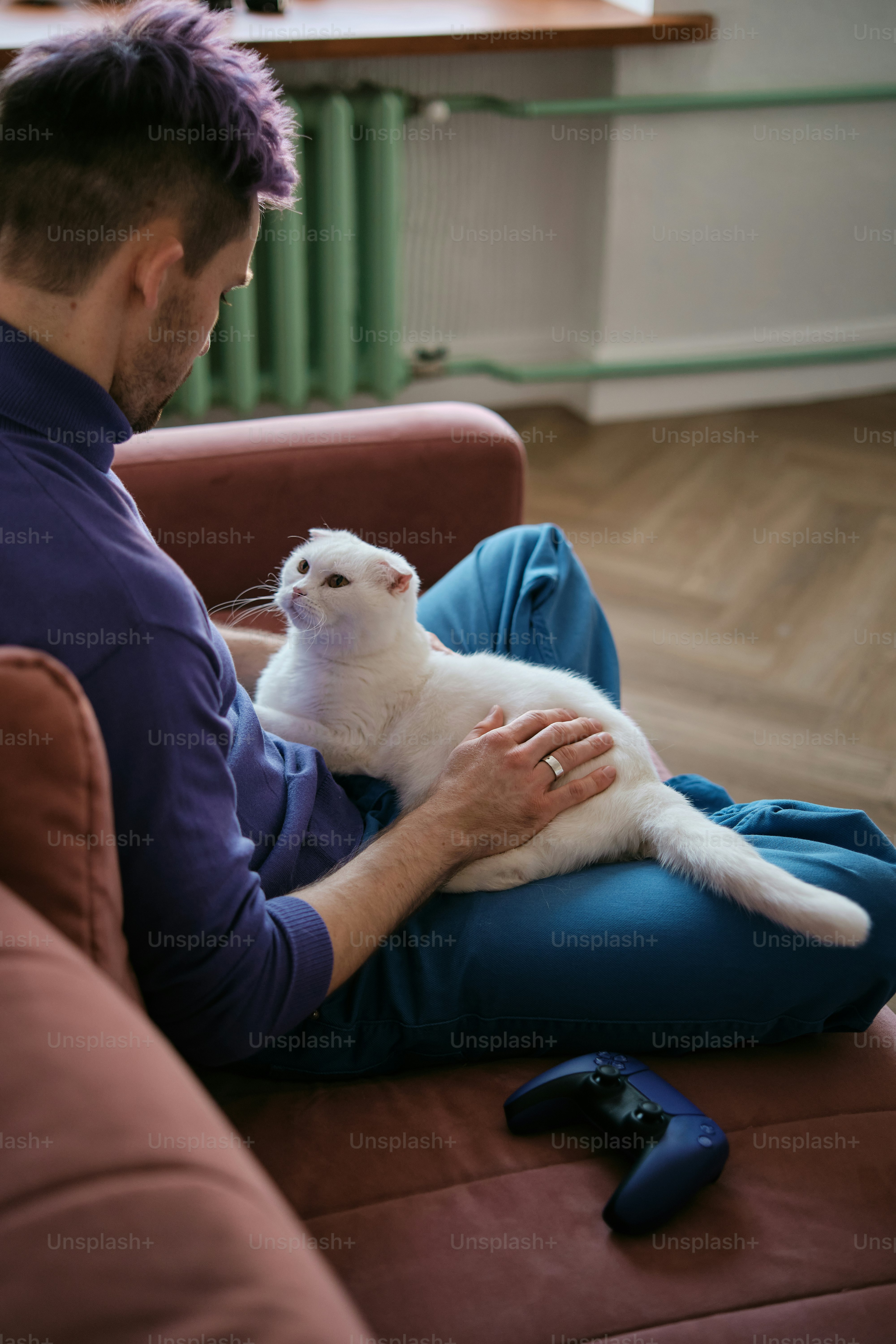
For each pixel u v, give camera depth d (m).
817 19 2.51
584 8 2.44
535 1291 0.67
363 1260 0.68
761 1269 0.69
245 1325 0.36
